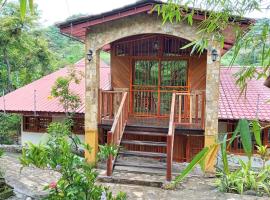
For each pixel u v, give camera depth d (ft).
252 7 9.05
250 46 9.35
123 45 31.91
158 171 24.86
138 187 22.25
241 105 33.86
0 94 59.11
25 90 44.93
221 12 10.00
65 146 12.46
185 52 30.55
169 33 25.41
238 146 31.04
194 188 21.98
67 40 86.53
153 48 31.24
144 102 31.83
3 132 49.39
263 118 30.22
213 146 5.80
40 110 37.17
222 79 42.11
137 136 31.83
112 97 29.81
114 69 32.42
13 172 23.84
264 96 36.37
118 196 14.05
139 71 32.01
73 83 44.06
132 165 25.30
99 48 26.96
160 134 26.84
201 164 5.88
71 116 34.96
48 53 62.03
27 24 55.06
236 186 21.71
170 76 31.30
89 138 27.50
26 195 18.58
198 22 24.58
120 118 26.66
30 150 11.98
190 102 27.37
